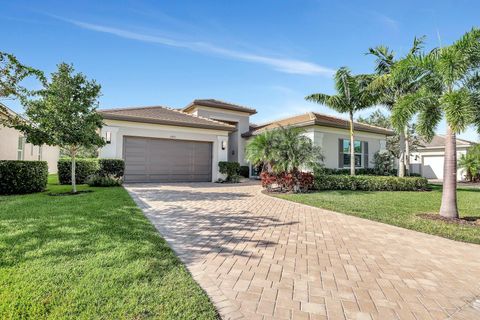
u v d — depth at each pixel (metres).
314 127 17.53
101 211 7.06
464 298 3.46
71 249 4.34
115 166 13.95
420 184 15.77
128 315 2.72
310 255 4.77
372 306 3.20
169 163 16.72
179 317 2.74
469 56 7.73
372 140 21.20
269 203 9.92
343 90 16.41
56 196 9.43
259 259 4.50
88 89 10.24
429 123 9.27
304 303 3.20
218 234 5.82
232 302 3.16
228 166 17.94
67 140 9.74
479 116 8.05
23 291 3.05
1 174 9.77
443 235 6.29
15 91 8.48
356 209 9.03
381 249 5.23
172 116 17.55
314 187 14.27
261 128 22.03
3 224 5.64
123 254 4.23
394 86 15.17
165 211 7.87
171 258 4.23
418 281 3.90
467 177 24.00
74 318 2.64
